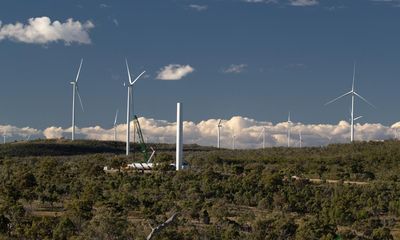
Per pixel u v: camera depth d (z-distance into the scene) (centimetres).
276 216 13800
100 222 11150
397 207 15212
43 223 11200
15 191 14888
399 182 18462
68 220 10950
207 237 11456
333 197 15912
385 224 14175
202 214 13088
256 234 11906
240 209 15225
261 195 16212
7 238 10619
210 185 16912
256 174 18800
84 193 14975
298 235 11962
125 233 10894
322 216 14300
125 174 19475
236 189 16850
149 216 12538
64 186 16600
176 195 15925
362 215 14188
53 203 14962
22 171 17550
